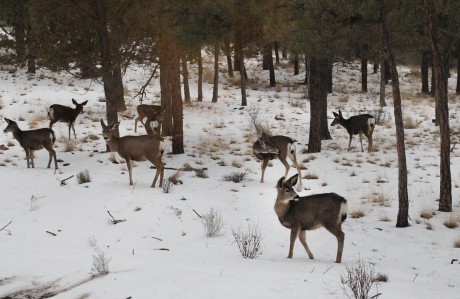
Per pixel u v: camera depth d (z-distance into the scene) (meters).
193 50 26.77
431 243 16.03
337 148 30.14
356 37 21.70
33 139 23.56
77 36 26.03
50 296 9.38
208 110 40.44
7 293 9.59
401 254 14.96
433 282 12.27
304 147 30.42
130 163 21.39
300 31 20.09
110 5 25.83
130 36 26.27
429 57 50.16
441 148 19.16
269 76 58.50
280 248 14.98
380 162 26.53
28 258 11.62
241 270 10.94
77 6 25.52
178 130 27.89
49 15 25.03
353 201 20.17
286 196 13.55
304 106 43.56
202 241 15.36
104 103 39.81
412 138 32.97
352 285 9.81
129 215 17.64
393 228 17.41
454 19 23.31
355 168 25.23
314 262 13.19
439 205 19.33
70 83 44.53
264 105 43.25
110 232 16.22
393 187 21.98
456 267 13.93
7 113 34.69
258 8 27.08
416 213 18.97
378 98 49.78
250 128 35.34
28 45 26.36
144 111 32.41
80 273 10.45
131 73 50.47
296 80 57.91
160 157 20.88
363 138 33.44
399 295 9.77
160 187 20.77
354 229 17.14
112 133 20.81
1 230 16.19
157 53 27.52
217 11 25.23
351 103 46.66
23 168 23.98
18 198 19.52
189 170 24.05
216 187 21.09
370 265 13.31
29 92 40.34
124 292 9.08
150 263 11.36
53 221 17.22
